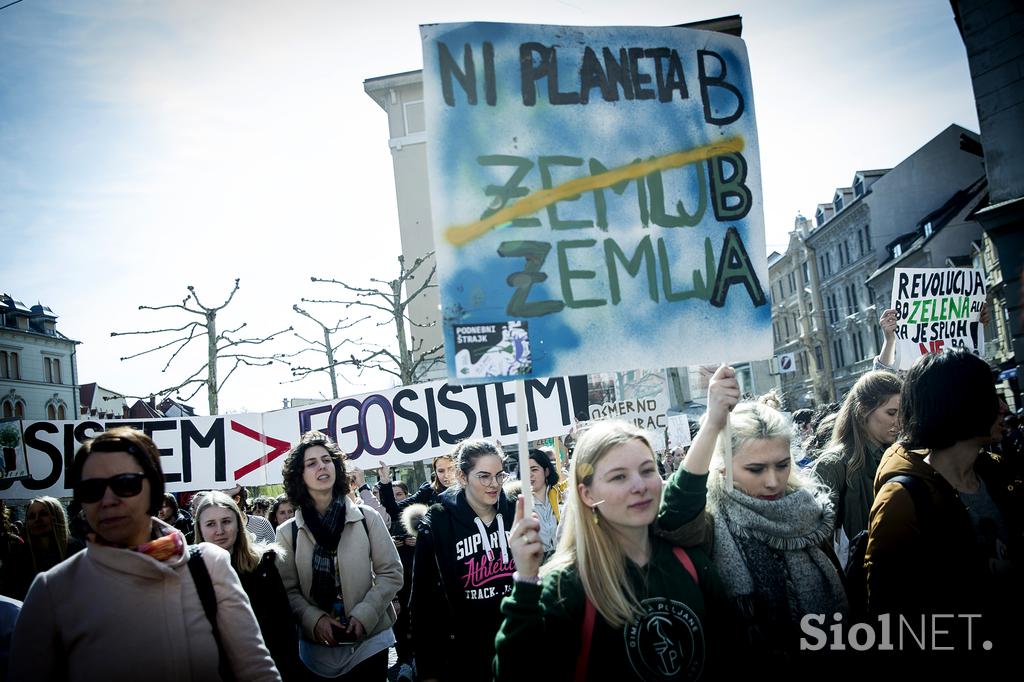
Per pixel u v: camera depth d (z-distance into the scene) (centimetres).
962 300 681
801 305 5912
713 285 288
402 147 3297
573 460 233
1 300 4606
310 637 405
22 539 584
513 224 270
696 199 291
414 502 675
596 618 218
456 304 262
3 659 276
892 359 643
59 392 4912
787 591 249
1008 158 932
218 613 250
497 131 274
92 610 234
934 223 3978
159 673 233
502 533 405
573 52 286
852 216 4906
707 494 264
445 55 274
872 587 246
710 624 225
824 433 495
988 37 943
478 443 412
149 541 254
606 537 226
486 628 392
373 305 1127
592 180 280
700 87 298
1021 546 258
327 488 425
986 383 253
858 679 245
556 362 265
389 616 441
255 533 579
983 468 274
